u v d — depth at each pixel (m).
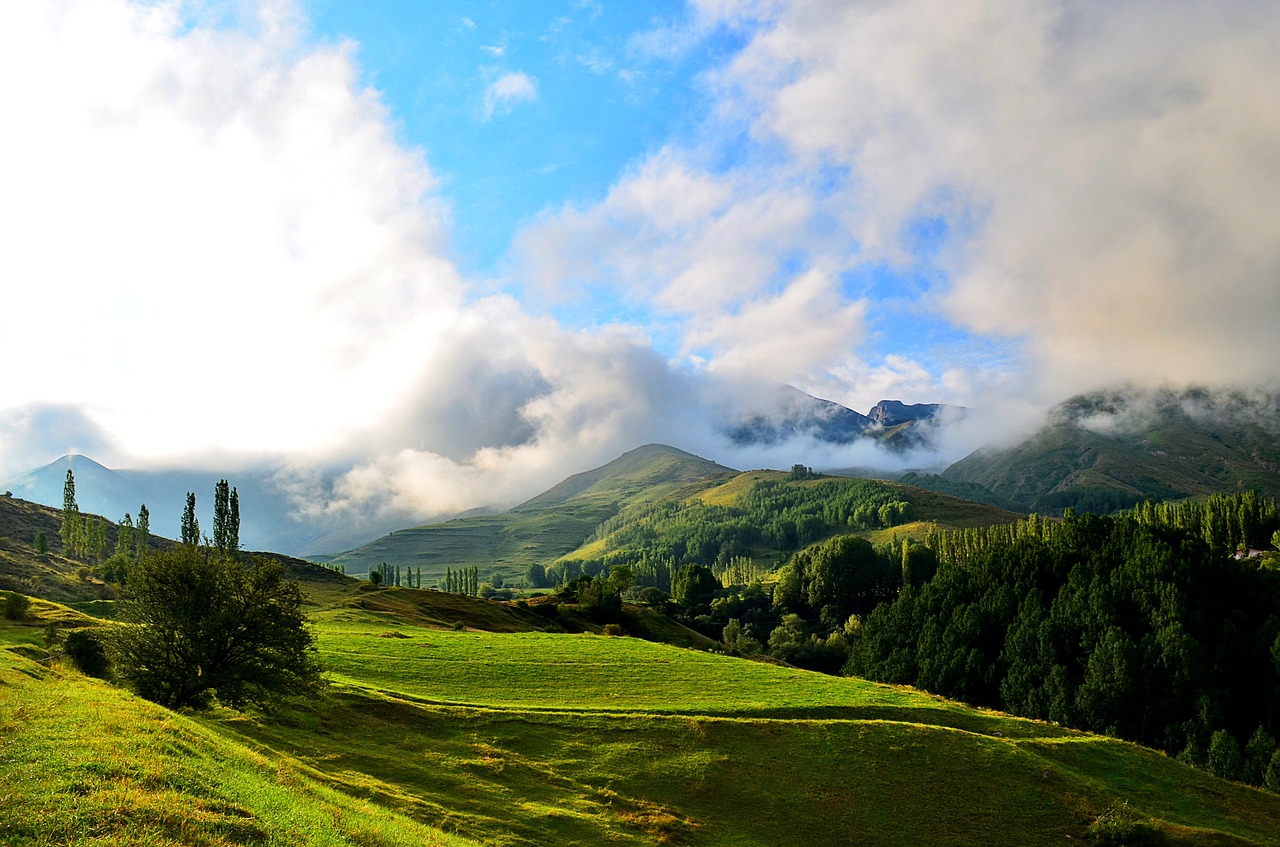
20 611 79.56
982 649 137.88
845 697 82.56
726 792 60.53
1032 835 58.12
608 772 61.38
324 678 68.19
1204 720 99.75
